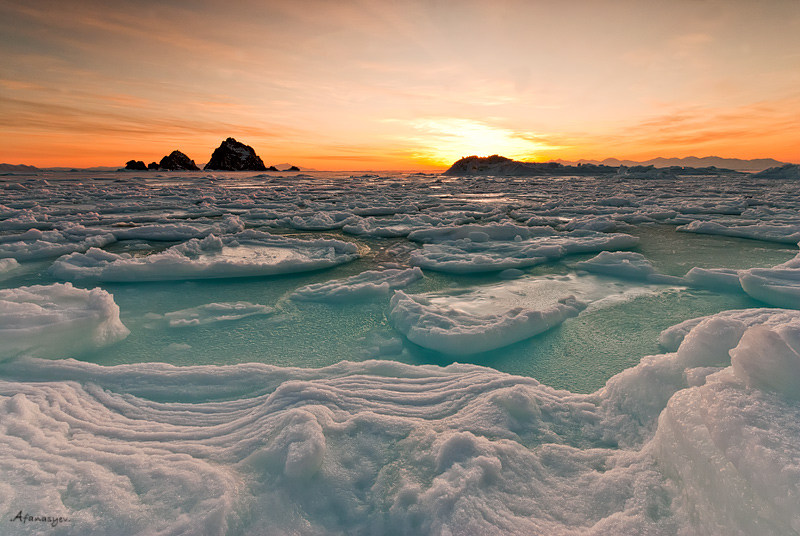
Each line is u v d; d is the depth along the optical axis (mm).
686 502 1517
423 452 1904
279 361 3586
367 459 1885
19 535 1359
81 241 8641
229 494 1588
